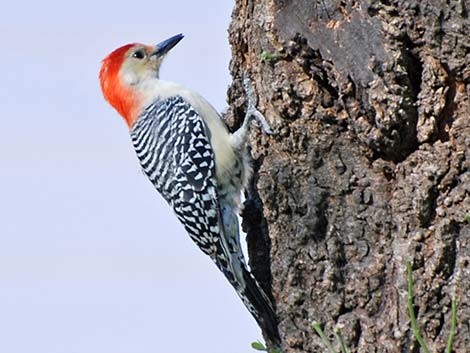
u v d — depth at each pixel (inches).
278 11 394.0
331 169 384.8
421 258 357.4
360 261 376.8
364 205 377.4
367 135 367.2
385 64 354.3
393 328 363.6
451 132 355.9
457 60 347.9
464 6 343.6
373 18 360.5
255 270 427.8
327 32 373.7
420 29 352.5
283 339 396.5
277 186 392.5
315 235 384.8
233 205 454.3
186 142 466.9
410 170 363.3
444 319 354.3
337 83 369.4
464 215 350.0
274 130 400.8
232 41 448.8
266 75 401.4
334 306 378.6
